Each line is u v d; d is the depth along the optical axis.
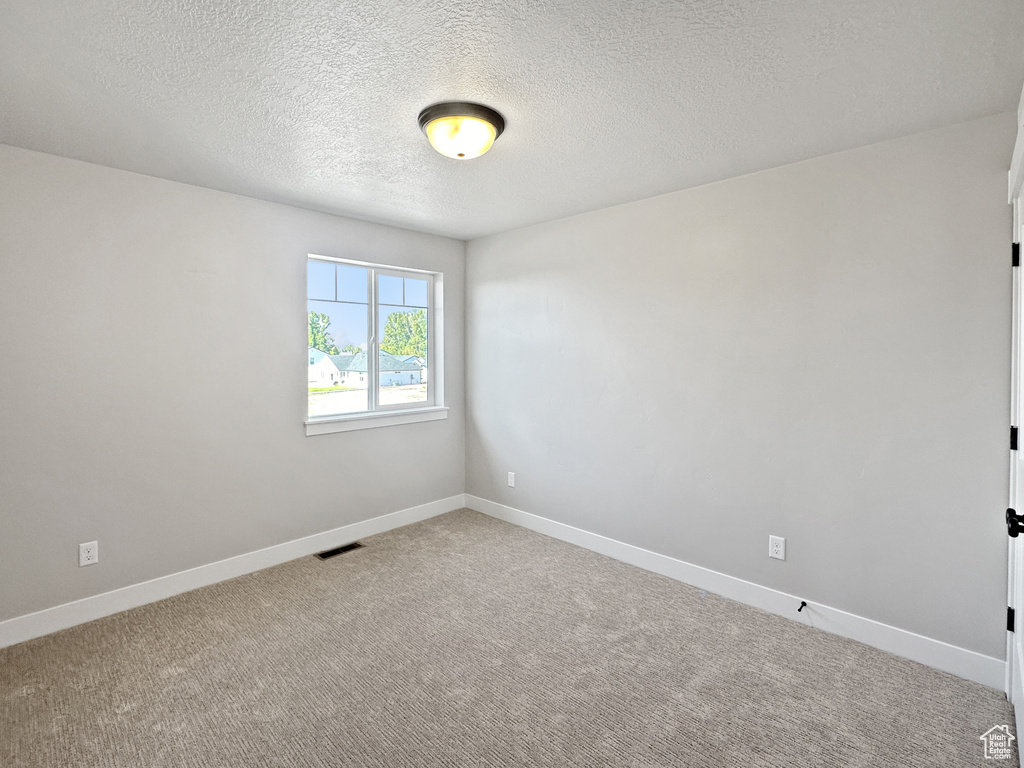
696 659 2.17
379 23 1.37
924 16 1.34
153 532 2.67
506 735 1.73
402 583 2.88
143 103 1.82
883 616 2.24
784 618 2.51
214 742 1.70
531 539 3.55
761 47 1.49
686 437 2.86
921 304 2.10
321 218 3.27
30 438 2.30
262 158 2.35
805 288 2.40
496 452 3.98
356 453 3.53
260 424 3.05
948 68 1.60
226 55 1.52
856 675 2.06
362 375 3.66
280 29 1.39
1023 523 1.52
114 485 2.54
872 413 2.24
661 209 2.91
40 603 2.34
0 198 2.20
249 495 3.02
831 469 2.36
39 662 2.13
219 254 2.85
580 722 1.80
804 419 2.43
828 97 1.79
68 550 2.41
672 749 1.67
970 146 1.97
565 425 3.48
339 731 1.75
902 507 2.18
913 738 1.72
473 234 3.90
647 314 3.00
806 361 2.41
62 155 2.32
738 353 2.64
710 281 2.73
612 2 1.28
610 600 2.69
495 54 1.52
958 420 2.04
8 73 1.61
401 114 1.91
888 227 2.16
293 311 3.16
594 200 3.02
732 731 1.75
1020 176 1.59
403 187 2.77
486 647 2.25
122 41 1.44
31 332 2.29
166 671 2.07
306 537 3.29
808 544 2.44
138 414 2.60
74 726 1.76
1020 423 1.81
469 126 1.86
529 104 1.84
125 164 2.43
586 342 3.32
